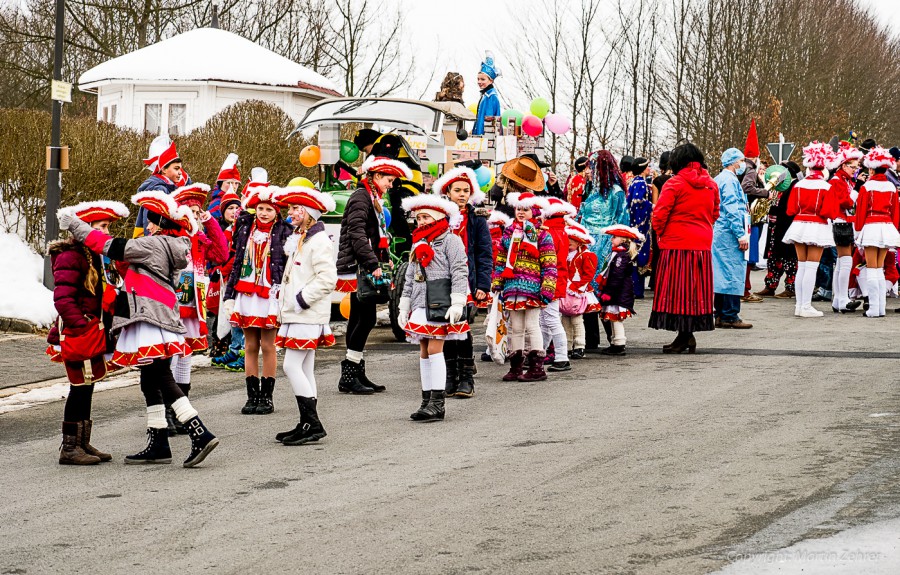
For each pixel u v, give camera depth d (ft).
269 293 29.43
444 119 48.49
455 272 28.43
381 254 33.14
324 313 26.13
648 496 20.31
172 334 24.12
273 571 16.87
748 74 112.06
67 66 116.26
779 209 57.36
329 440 26.18
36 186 48.83
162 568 17.13
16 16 114.93
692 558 16.90
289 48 119.24
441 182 32.48
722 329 44.86
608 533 18.22
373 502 20.51
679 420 27.04
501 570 16.60
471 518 19.29
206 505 20.68
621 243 38.17
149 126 82.43
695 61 110.83
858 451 23.29
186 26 117.29
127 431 27.94
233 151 64.44
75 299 23.95
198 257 28.32
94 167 48.73
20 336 41.98
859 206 48.57
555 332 35.35
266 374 29.89
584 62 99.25
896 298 57.98
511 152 50.60
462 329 28.32
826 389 30.63
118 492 21.88
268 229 29.76
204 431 23.73
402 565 16.94
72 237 24.22
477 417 28.48
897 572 16.10
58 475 23.45
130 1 108.06
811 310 48.93
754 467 22.17
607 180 42.45
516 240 33.35
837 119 132.36
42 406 31.50
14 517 20.18
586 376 34.30
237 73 80.64
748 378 32.86
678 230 37.96
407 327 28.43
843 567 16.31
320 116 45.52
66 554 17.94
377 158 33.12
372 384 32.86
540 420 27.73
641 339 42.60
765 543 17.49
